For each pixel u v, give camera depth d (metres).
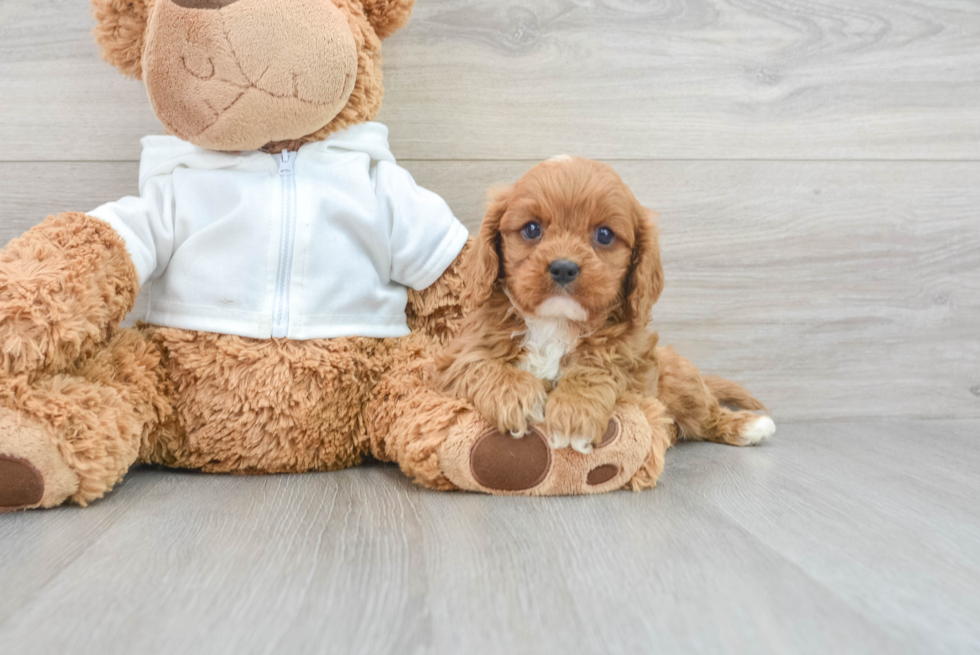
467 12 2.02
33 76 1.91
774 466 1.69
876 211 2.21
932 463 1.74
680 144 2.12
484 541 1.13
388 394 1.57
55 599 0.90
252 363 1.52
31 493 1.26
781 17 2.13
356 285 1.61
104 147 1.94
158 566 1.01
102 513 1.26
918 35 2.19
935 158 2.22
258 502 1.34
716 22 2.10
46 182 1.93
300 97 1.50
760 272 2.18
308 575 0.98
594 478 1.41
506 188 1.55
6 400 1.26
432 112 2.03
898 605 0.93
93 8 1.58
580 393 1.39
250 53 1.45
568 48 2.06
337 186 1.64
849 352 2.23
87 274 1.38
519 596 0.93
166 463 1.59
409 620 0.86
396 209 1.67
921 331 2.25
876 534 1.21
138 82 1.93
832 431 2.11
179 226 1.58
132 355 1.48
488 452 1.38
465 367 1.47
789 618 0.88
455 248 1.69
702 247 2.15
